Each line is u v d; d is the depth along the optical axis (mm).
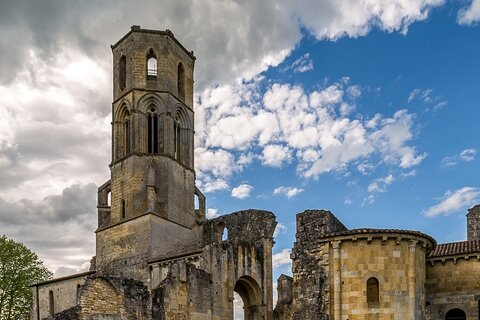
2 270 65250
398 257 30812
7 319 64688
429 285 34969
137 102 60281
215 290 43875
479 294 33375
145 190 57656
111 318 31938
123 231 56750
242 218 55250
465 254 33969
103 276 32188
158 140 60406
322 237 31969
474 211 41875
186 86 65875
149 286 51844
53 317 29016
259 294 50531
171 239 57156
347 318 30406
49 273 70562
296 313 31875
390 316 29875
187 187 62219
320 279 31531
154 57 62938
